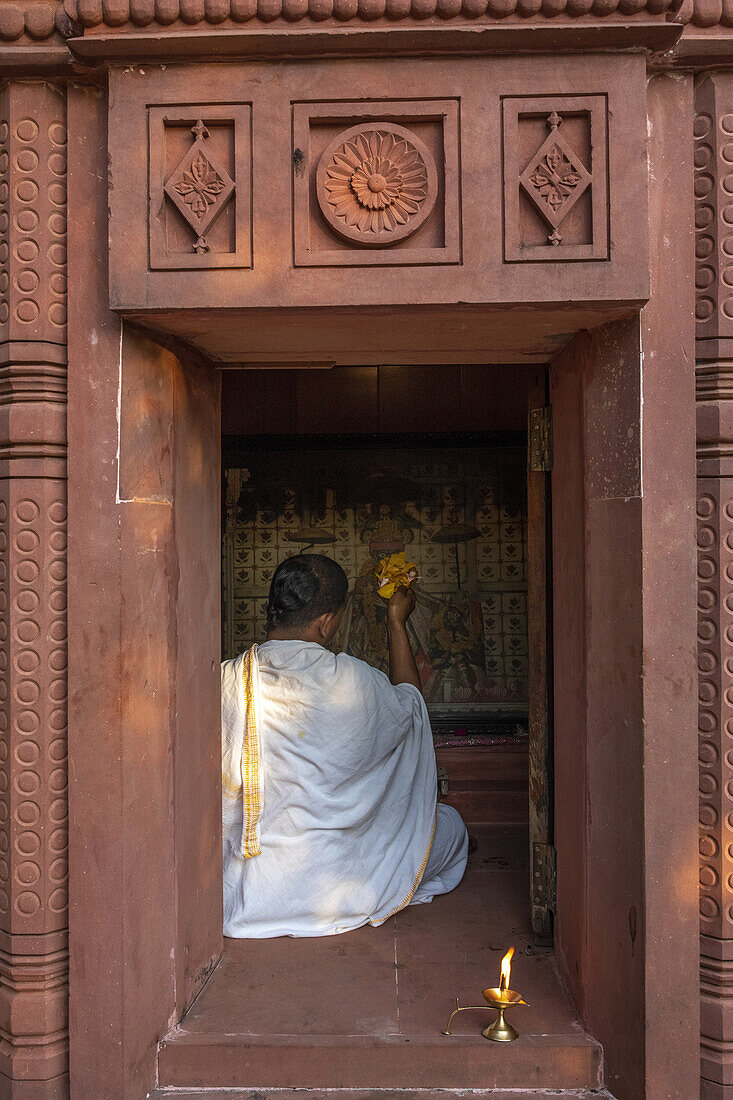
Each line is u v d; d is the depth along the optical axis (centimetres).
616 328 167
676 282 162
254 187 156
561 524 198
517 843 293
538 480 221
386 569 264
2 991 164
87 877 162
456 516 331
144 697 170
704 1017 160
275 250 156
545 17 151
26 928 163
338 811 224
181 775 185
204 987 195
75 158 163
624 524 166
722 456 161
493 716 324
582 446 178
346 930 224
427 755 244
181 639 186
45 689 163
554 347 194
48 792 163
